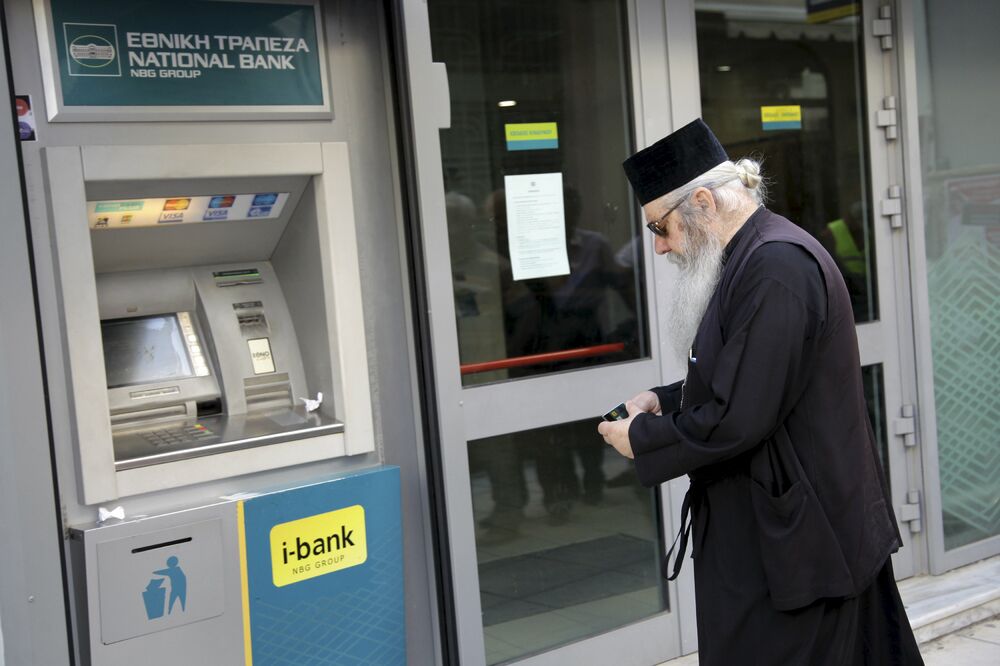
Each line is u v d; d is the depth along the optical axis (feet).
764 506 6.83
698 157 7.19
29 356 7.28
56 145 7.64
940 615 12.31
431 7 9.76
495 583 10.25
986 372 13.98
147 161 7.85
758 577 6.98
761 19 12.04
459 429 9.43
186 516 7.75
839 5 12.63
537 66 10.41
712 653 7.24
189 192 8.26
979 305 13.89
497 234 10.21
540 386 10.33
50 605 7.41
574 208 10.70
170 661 7.80
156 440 8.23
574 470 10.76
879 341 13.12
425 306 9.12
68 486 7.67
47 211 7.58
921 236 13.19
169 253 8.72
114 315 8.63
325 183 8.68
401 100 8.91
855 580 6.88
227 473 8.24
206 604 7.91
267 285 9.31
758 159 12.15
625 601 11.22
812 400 6.84
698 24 11.57
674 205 7.25
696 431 6.77
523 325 10.39
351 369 8.85
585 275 10.79
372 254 9.15
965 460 13.92
